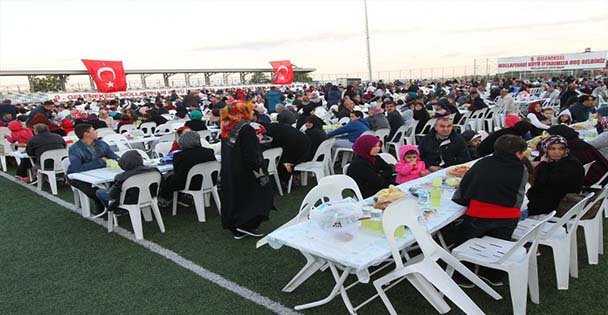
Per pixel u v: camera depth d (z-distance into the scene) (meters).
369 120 7.18
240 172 3.87
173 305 2.96
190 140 4.56
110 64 26.05
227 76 39.41
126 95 28.06
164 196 4.92
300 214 3.04
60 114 11.77
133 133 8.26
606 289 2.91
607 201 4.22
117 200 4.22
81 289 3.27
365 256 2.12
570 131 3.99
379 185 3.67
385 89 19.31
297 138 5.59
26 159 6.88
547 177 3.23
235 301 2.97
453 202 3.00
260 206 3.96
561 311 2.66
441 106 8.55
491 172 2.76
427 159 4.78
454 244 3.28
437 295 2.57
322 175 5.66
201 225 4.61
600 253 3.43
